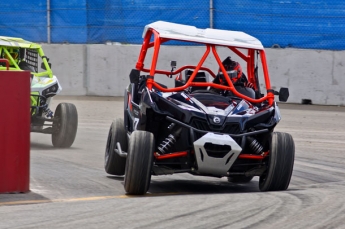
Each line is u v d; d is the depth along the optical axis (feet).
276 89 130.00
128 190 50.42
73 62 142.82
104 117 113.09
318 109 123.54
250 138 54.08
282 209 42.65
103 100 135.13
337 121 109.50
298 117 113.50
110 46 140.46
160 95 53.88
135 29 139.64
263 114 53.62
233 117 52.31
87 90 142.41
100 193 52.85
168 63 134.62
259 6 131.13
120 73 140.05
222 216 40.40
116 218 39.75
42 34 145.59
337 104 127.75
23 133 51.67
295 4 129.70
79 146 85.61
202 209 42.65
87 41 142.92
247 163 54.49
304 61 128.88
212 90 58.65
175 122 51.57
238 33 61.62
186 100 54.08
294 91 129.70
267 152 53.42
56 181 58.39
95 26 142.20
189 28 60.49
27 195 50.85
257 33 131.54
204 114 52.06
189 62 133.90
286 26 130.31
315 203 45.03
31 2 145.89
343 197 48.06
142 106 53.26
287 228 37.42
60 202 46.83
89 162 72.33
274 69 130.21
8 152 51.06
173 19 136.05
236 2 132.16
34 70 90.02
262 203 44.86
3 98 50.42
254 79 61.57
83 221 38.91
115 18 140.77
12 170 51.37
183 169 52.70
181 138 52.26
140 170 49.29
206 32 59.93
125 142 61.87
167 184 60.59
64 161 72.33
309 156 78.79
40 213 41.52
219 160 50.24
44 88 84.43
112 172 62.08
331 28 128.57
